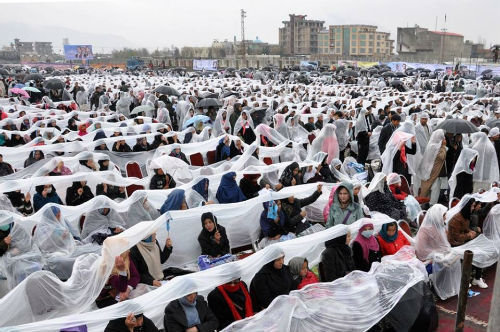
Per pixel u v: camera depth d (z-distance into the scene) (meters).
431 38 72.56
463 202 6.35
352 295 4.68
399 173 9.68
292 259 5.21
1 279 5.19
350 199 6.45
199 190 7.66
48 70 52.44
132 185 8.42
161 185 8.39
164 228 6.24
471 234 6.38
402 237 6.16
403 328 4.83
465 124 9.41
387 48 119.62
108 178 8.18
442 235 5.92
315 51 128.00
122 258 5.10
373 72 41.31
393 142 9.67
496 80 34.34
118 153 10.42
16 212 6.77
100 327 4.07
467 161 8.75
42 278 4.55
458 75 40.00
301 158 11.42
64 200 8.00
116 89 26.61
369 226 5.72
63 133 12.76
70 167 8.88
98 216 6.70
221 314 4.85
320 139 11.12
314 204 7.84
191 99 20.31
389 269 5.07
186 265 6.37
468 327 5.29
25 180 7.42
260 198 6.80
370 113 14.45
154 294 4.23
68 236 5.94
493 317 2.88
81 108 22.11
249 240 6.94
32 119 14.98
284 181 8.52
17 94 22.62
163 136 11.46
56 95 22.81
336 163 9.54
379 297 4.77
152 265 5.71
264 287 4.89
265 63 85.69
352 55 105.25
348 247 5.58
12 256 5.35
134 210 6.84
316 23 126.81
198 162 10.75
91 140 12.11
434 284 5.87
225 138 10.63
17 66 59.09
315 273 5.62
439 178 9.34
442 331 5.20
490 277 6.47
